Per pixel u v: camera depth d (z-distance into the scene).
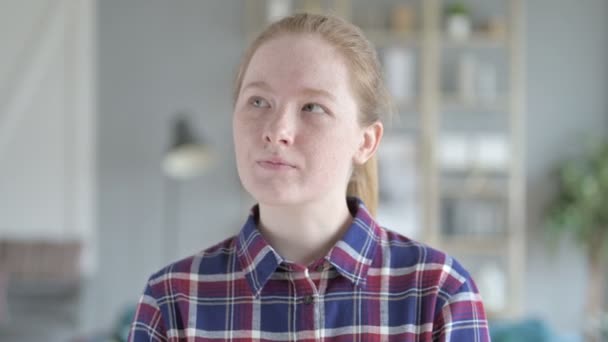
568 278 5.16
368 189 0.96
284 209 0.84
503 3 5.14
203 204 5.15
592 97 5.17
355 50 0.84
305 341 0.83
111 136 5.12
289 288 0.84
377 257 0.86
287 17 0.84
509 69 5.16
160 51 5.13
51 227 5.07
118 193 5.13
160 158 5.14
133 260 5.14
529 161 5.18
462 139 5.11
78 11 5.07
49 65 5.07
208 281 0.87
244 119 0.80
